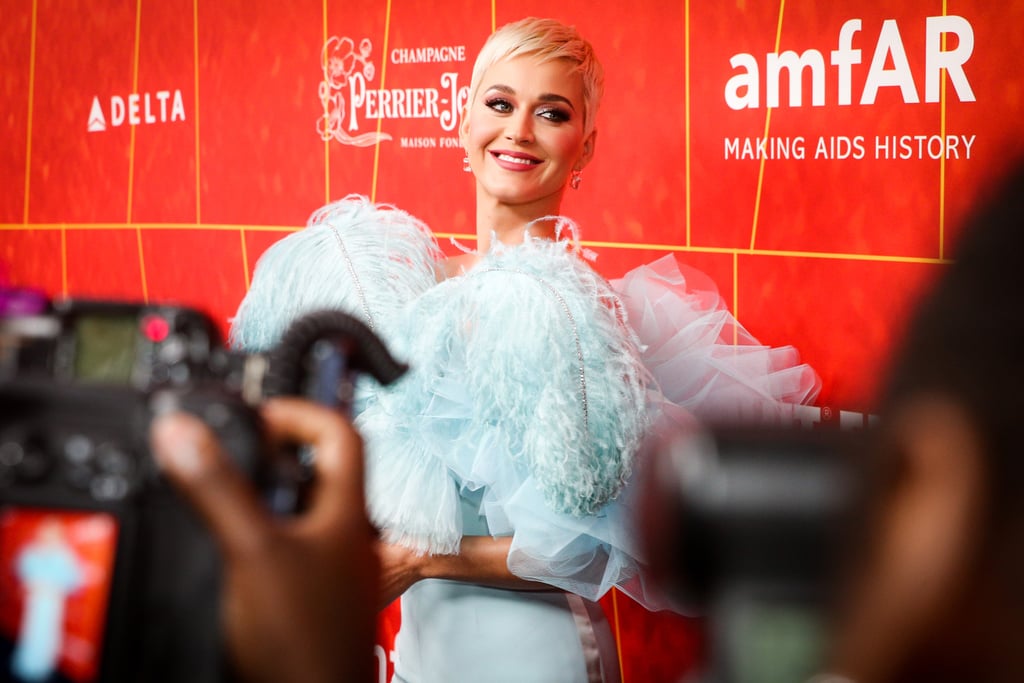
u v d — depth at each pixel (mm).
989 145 1946
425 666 1824
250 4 2764
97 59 3053
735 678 303
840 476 302
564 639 1780
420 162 2537
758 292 2162
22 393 562
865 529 286
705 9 2186
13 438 550
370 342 619
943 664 279
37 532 542
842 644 289
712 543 309
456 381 1714
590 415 1644
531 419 1649
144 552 521
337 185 2666
